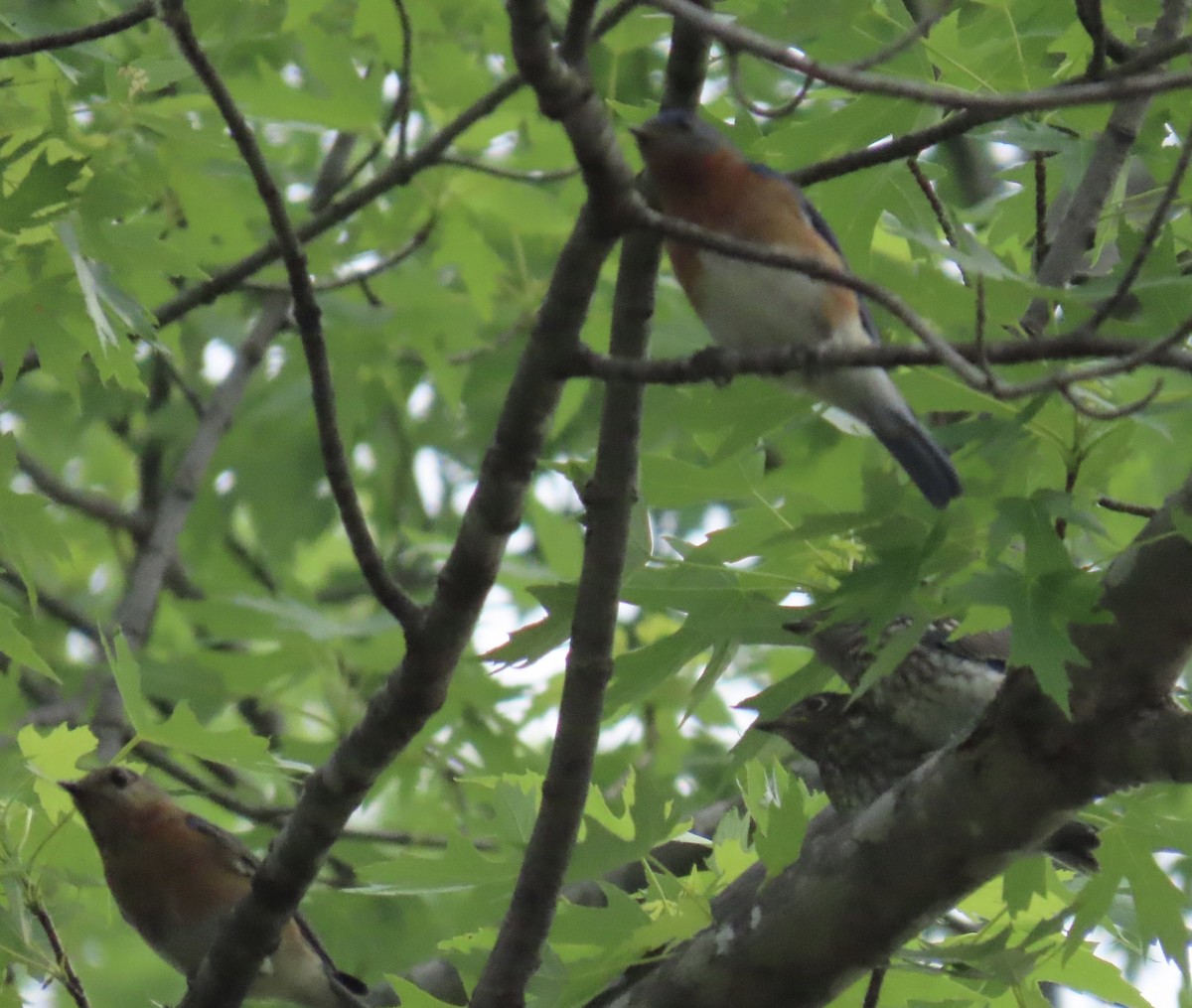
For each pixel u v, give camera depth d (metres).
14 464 9.76
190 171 12.40
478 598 8.34
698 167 8.77
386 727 8.66
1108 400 8.99
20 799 10.20
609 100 9.96
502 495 8.02
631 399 7.75
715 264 8.77
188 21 7.66
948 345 6.43
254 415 18.11
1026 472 8.20
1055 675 7.23
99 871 12.59
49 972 9.34
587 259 7.12
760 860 9.14
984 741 8.27
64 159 9.49
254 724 16.81
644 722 15.85
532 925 8.43
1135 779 8.01
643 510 9.20
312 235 12.99
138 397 19.98
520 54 6.30
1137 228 9.48
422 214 15.30
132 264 10.09
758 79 15.06
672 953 9.12
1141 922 8.57
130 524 19.31
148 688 14.81
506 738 15.09
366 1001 12.24
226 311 20.25
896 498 8.20
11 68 11.27
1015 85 9.89
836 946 8.62
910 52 9.44
